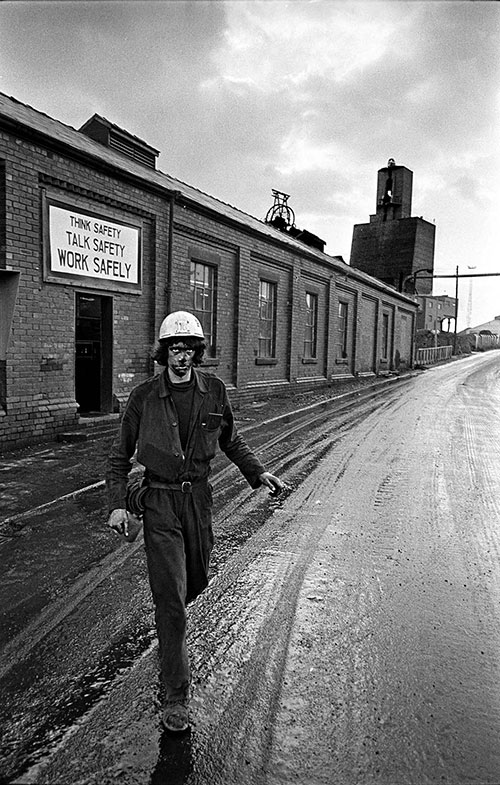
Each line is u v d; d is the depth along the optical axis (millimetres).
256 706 3084
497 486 7789
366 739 2861
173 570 2998
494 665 3531
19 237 8875
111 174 10664
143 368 12078
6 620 3865
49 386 9562
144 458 3139
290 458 9180
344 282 25234
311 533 5723
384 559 5113
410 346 39000
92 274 10438
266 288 18562
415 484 7738
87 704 3055
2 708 2996
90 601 4148
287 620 3996
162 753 2729
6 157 8570
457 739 2883
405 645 3721
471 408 16719
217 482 7492
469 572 4902
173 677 2908
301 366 21359
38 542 5211
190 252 13688
